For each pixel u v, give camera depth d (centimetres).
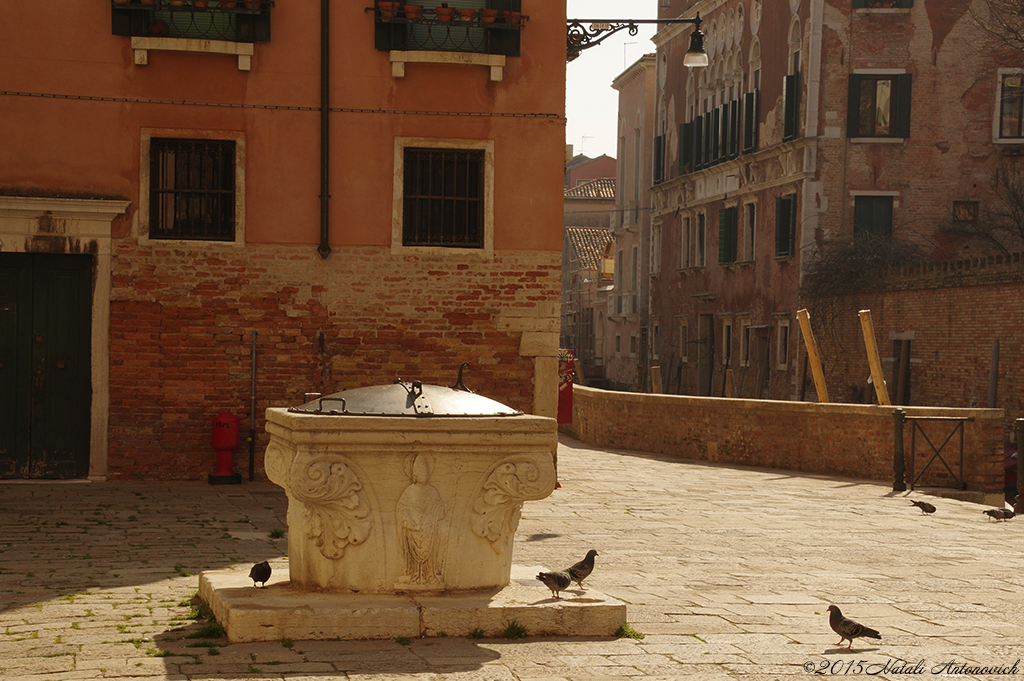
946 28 3222
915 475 1681
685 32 4519
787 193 3431
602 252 6278
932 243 3225
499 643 582
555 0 1389
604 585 779
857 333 2978
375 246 1357
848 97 3259
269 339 1338
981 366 2458
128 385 1310
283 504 1157
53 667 501
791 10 3428
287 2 1338
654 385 2981
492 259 1377
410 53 1347
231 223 1340
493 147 1378
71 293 1303
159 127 1313
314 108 1345
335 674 504
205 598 647
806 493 1491
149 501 1156
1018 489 1418
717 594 755
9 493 1192
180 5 1307
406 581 617
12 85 1282
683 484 1555
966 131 3222
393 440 608
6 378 1292
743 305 3822
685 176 4381
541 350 1383
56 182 1293
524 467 628
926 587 803
